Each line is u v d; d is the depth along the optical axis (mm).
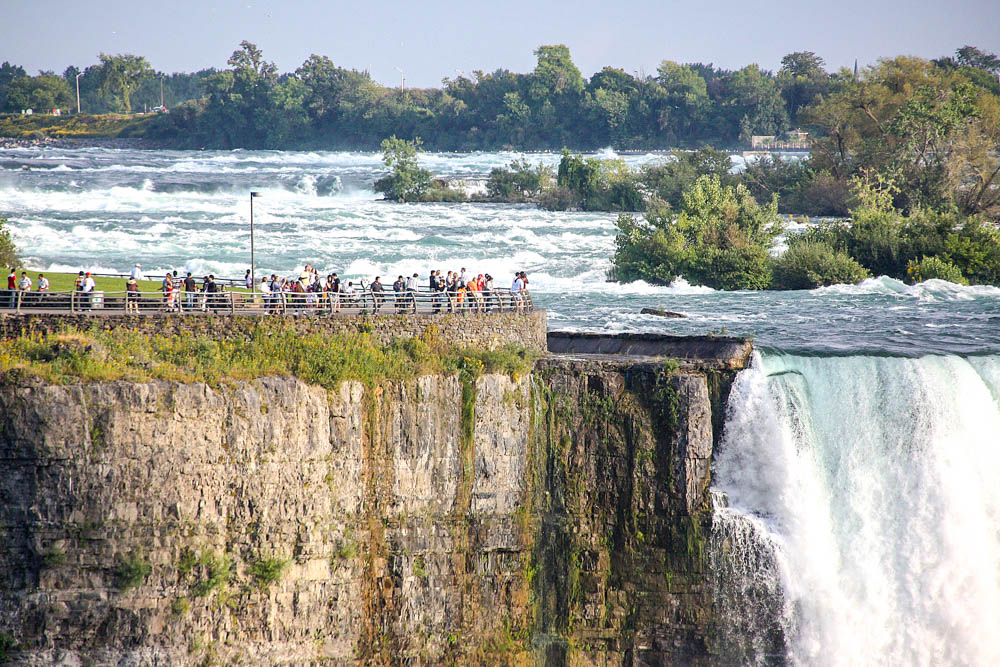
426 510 152125
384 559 149375
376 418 148250
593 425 160000
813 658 158375
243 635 136375
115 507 128500
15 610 126188
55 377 127875
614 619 159125
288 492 139250
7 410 124688
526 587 158875
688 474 156875
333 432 143750
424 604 151375
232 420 135125
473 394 154625
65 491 126750
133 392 129250
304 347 147625
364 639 147125
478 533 155875
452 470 153875
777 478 159125
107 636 128875
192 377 135375
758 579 157625
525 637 158125
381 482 149125
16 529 126062
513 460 158375
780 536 158000
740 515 157875
